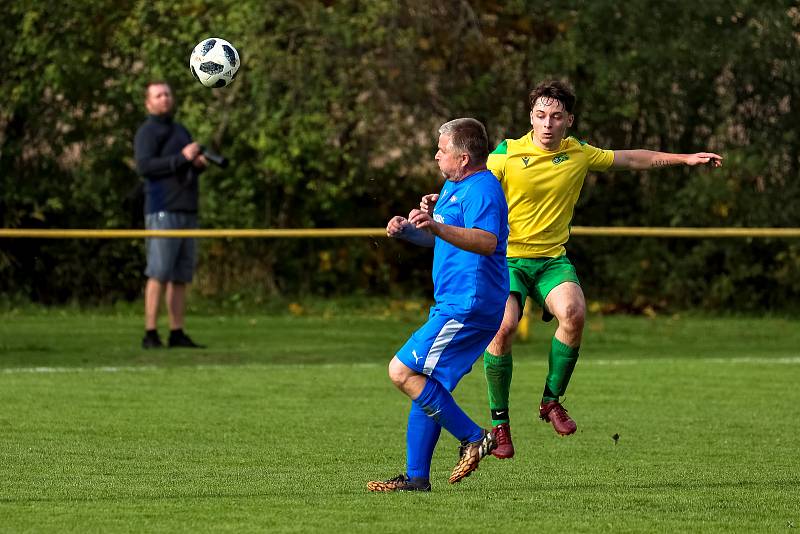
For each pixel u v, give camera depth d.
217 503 20.95
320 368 41.44
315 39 58.25
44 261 60.41
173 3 57.53
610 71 59.84
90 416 31.44
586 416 32.25
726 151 62.34
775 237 61.56
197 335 50.78
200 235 45.22
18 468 24.58
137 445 27.48
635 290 63.22
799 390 37.25
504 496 21.84
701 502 21.45
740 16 62.38
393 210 62.34
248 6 56.84
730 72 62.81
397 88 59.53
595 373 40.69
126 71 60.06
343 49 58.66
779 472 24.75
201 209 59.47
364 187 60.47
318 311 59.31
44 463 25.17
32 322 54.62
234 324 54.62
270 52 56.84
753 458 26.44
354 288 63.09
